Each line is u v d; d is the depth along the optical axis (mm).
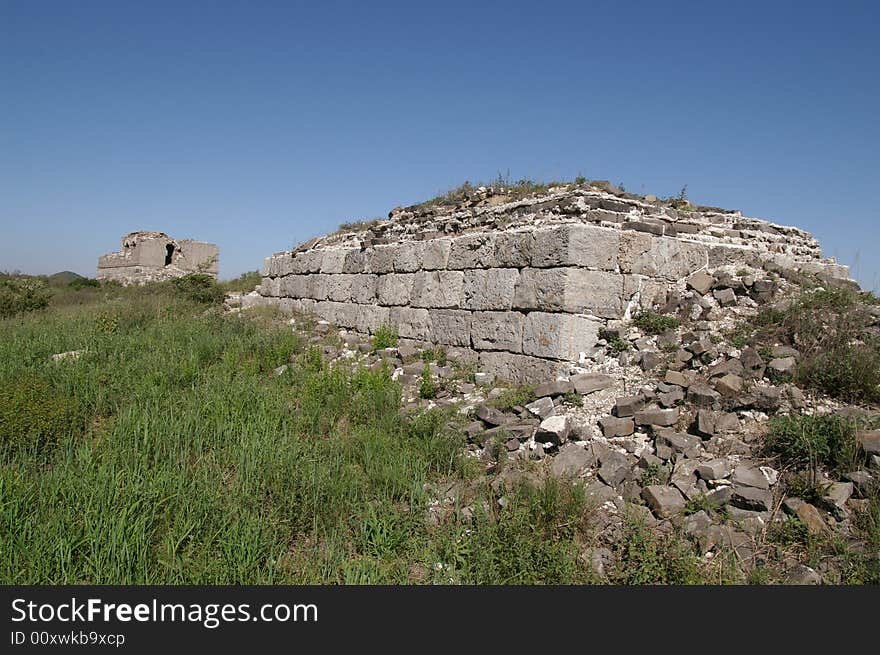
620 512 5219
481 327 9484
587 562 4602
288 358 10578
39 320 14328
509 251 9203
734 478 5254
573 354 8047
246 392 8023
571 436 6379
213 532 4754
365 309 12914
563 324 8023
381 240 13086
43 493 5051
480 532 4770
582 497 5191
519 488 5398
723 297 8383
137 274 33750
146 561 4277
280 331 12523
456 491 5828
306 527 5137
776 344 7238
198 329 12383
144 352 10336
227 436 6500
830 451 5207
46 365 8930
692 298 8453
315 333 13102
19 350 10227
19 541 4277
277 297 17562
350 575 4355
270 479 5645
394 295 11977
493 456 6438
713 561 4570
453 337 10125
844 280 9312
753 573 4328
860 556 4324
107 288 27703
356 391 8508
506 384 8602
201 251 37250
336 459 6082
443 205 12789
